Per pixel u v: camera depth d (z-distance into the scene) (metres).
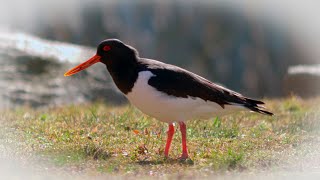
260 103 12.68
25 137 13.47
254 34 39.25
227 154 12.26
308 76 23.67
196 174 11.14
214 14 39.88
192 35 39.28
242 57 39.03
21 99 20.91
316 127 14.88
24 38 23.41
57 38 35.28
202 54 39.09
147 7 38.78
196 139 13.63
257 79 38.19
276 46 38.19
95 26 36.88
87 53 23.14
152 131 14.25
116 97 22.23
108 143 13.10
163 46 38.50
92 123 14.77
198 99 12.11
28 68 21.91
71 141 13.30
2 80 21.30
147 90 12.05
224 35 39.59
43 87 21.52
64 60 22.50
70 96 21.55
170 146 13.14
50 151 12.47
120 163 11.92
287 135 14.11
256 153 12.52
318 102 18.88
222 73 38.75
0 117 15.70
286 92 24.19
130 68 12.32
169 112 12.17
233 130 14.24
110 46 12.55
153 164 11.85
